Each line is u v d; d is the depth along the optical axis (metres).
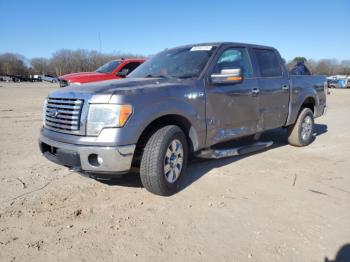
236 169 5.00
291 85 6.00
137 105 3.54
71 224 3.25
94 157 3.50
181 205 3.69
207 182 4.42
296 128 6.39
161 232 3.12
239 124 4.92
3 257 2.71
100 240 2.97
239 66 5.03
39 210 3.54
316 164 5.32
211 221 3.33
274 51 5.90
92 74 10.84
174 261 2.68
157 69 4.81
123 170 3.50
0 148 6.08
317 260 2.70
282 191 4.12
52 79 71.25
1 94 22.31
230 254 2.77
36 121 9.51
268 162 5.41
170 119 4.13
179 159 4.01
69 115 3.62
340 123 10.18
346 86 45.31
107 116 3.43
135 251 2.81
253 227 3.21
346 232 3.13
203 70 4.43
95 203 3.73
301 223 3.30
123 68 11.17
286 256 2.75
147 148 3.70
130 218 3.38
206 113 4.33
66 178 4.51
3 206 3.62
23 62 102.75
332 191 4.14
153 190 3.82
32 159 5.38
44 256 2.73
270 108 5.50
